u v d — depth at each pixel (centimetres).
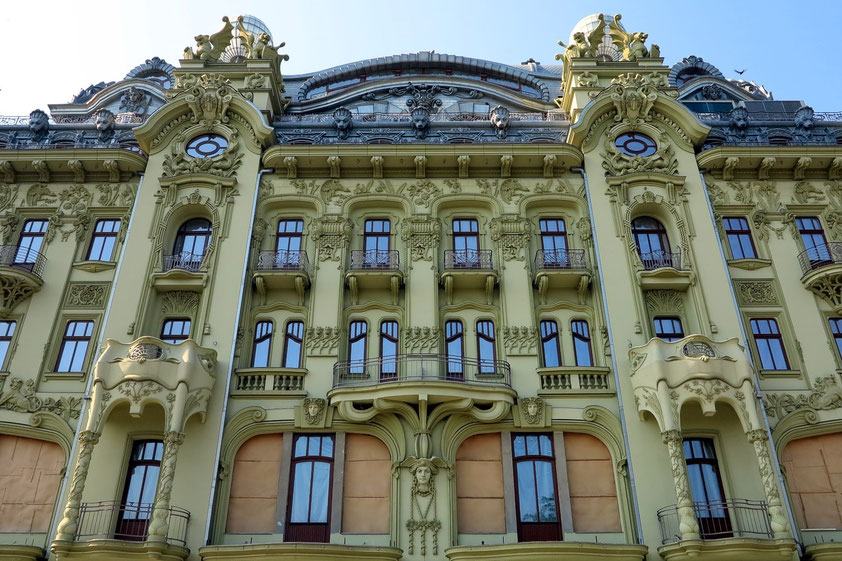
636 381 2062
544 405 2088
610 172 2556
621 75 2770
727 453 2002
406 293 2308
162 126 2636
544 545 1788
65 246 2438
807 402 2112
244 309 2277
